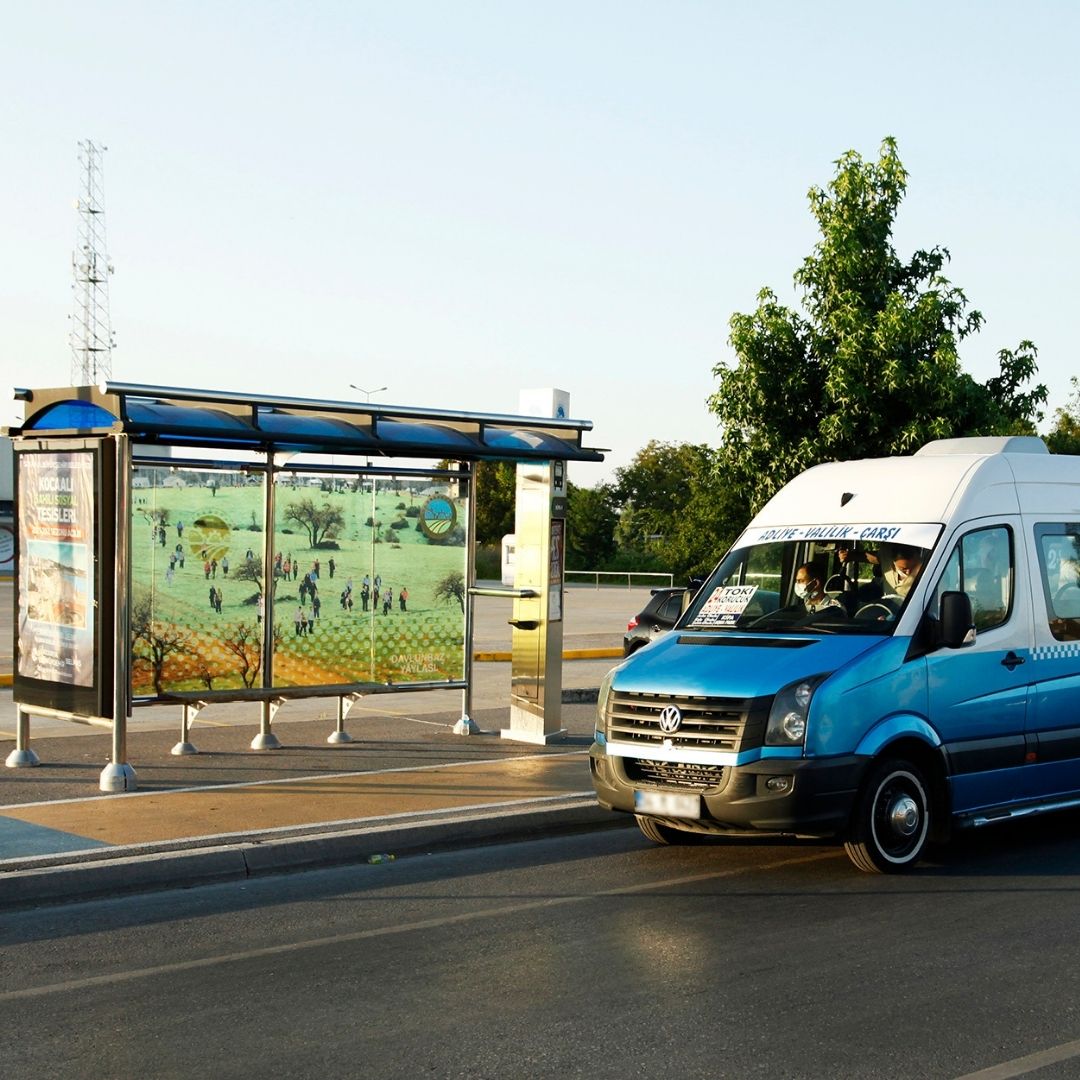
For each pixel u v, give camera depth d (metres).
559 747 13.50
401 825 9.71
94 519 11.20
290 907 8.08
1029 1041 5.67
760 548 10.09
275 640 12.92
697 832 8.93
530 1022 5.94
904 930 7.46
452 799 10.71
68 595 11.49
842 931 7.45
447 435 12.90
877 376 17.62
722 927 7.55
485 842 9.97
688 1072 5.34
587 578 60.16
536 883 8.68
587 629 30.20
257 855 9.00
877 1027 5.84
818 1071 5.34
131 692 11.77
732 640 9.27
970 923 7.62
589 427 13.77
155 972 6.75
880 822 8.83
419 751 13.18
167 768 12.09
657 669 9.06
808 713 8.47
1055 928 7.50
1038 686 9.65
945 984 6.45
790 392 18.09
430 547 13.84
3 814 10.03
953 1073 5.32
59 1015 6.09
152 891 8.49
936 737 9.03
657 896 8.32
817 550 9.74
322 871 9.05
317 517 13.11
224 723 15.20
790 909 7.96
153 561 12.13
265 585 12.81
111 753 12.02
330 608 13.23
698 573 27.30
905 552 9.36
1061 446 27.92
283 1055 5.56
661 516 36.94
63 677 11.58
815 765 8.42
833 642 8.95
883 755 8.87
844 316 17.58
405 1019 5.99
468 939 7.34
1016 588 9.65
